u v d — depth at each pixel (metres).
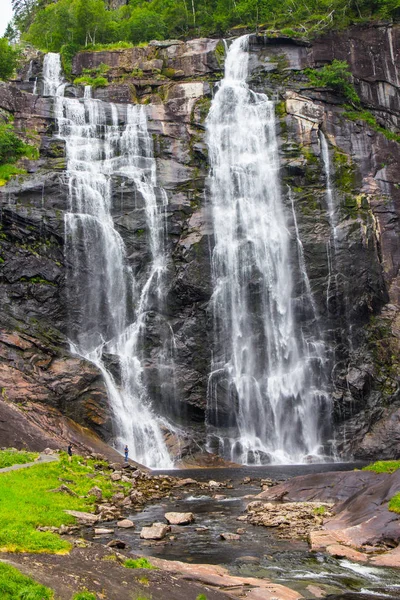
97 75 66.69
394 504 18.47
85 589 11.56
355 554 16.38
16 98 56.66
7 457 28.92
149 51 67.81
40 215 48.06
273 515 21.36
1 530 15.64
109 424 40.53
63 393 39.66
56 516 19.58
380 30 64.88
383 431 45.69
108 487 26.66
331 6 68.31
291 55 63.66
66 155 55.25
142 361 46.88
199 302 49.28
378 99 62.91
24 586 10.76
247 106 59.44
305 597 13.31
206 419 46.28
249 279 50.81
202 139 57.91
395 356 49.47
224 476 34.47
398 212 55.69
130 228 50.94
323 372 48.19
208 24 77.62
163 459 41.41
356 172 56.69
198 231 51.44
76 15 80.56
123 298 49.12
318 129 57.94
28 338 42.03
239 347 48.78
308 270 50.78
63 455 32.53
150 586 12.52
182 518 20.88
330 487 24.03
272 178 55.16
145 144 57.06
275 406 47.59
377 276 51.88
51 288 46.34
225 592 13.15
